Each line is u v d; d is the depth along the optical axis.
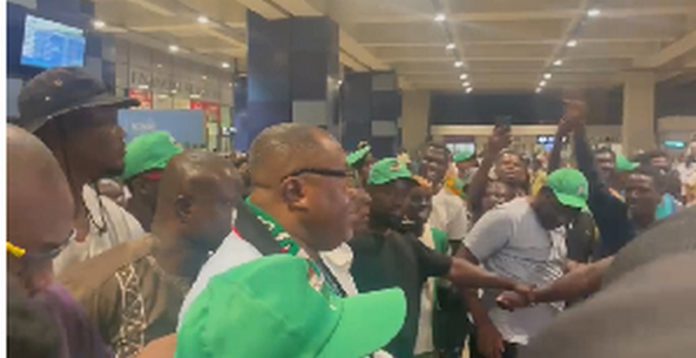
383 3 12.13
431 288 2.79
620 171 4.62
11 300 0.54
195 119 8.81
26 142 0.74
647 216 3.22
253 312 0.84
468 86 26.94
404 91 28.53
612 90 26.72
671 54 16.38
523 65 20.31
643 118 21.05
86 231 1.69
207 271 1.24
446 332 2.93
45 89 1.60
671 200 3.65
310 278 0.99
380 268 2.23
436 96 31.27
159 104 20.17
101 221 1.80
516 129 26.22
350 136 22.08
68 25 7.44
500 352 2.79
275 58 12.47
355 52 17.47
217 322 0.85
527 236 2.84
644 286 0.39
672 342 0.33
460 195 4.61
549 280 2.84
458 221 3.90
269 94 12.50
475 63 20.16
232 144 22.84
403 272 2.30
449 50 17.42
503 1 11.75
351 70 22.03
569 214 2.81
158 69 20.11
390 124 21.92
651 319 0.36
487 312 2.88
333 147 1.39
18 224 0.70
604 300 0.39
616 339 0.35
